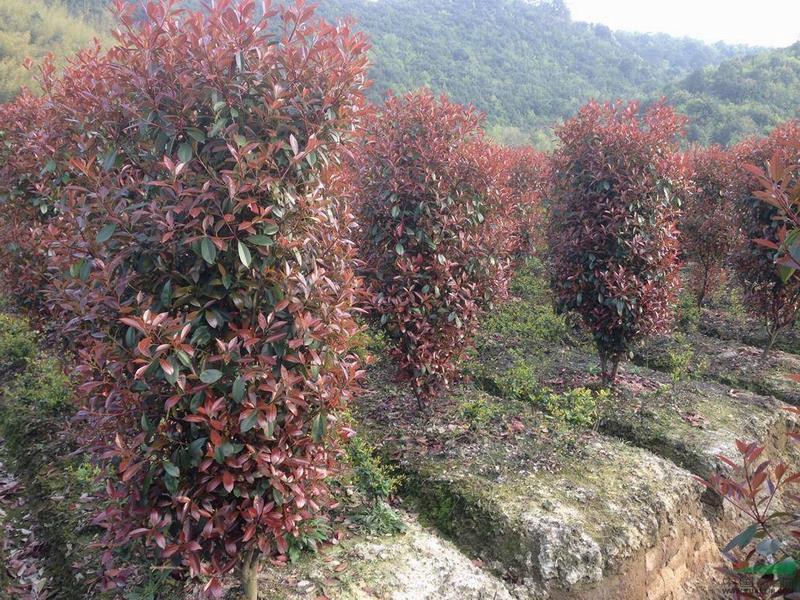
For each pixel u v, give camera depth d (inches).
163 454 98.0
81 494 164.2
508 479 167.2
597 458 182.9
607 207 215.2
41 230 219.3
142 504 98.9
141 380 93.7
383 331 199.3
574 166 226.5
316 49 103.8
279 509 103.0
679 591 159.3
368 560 134.5
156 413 98.2
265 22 100.3
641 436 206.7
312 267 108.0
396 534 147.3
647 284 214.8
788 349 320.8
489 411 202.4
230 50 95.0
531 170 439.8
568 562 139.6
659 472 178.2
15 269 233.5
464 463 174.9
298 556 132.3
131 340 93.9
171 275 97.0
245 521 102.8
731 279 395.5
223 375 96.0
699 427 211.9
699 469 189.5
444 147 186.9
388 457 180.7
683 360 276.5
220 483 100.0
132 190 101.9
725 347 315.9
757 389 264.1
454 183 185.8
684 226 362.6
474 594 129.3
